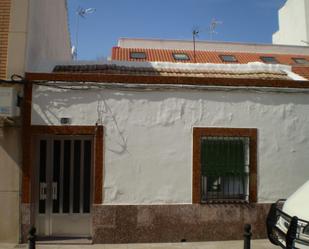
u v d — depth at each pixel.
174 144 9.30
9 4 9.15
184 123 9.35
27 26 9.13
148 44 25.20
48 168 9.34
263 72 10.81
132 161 9.20
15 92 8.63
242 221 9.40
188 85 9.34
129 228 9.12
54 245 8.85
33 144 9.10
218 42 26.22
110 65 11.05
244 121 9.52
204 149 9.49
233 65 11.25
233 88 9.48
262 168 9.55
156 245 8.96
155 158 9.24
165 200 9.23
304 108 9.73
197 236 9.27
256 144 9.53
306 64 23.61
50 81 9.04
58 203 9.32
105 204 9.10
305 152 9.69
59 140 9.39
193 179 9.30
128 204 9.14
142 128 9.24
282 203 7.48
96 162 9.11
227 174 9.56
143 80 9.24
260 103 9.59
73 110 9.11
